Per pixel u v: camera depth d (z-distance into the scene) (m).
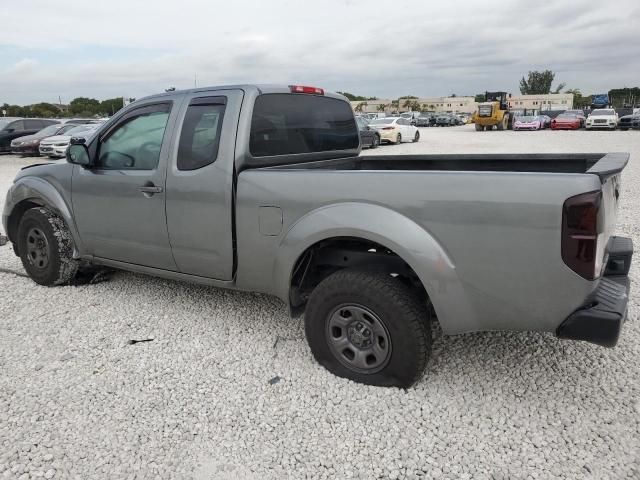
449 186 2.71
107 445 2.67
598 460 2.50
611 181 2.80
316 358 3.30
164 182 3.77
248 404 3.01
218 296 4.62
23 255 4.95
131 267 4.28
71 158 4.21
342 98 4.70
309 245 3.13
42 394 3.12
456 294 2.76
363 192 2.95
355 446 2.65
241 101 3.54
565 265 2.49
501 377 3.23
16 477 2.44
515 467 2.47
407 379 3.00
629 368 3.32
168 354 3.60
